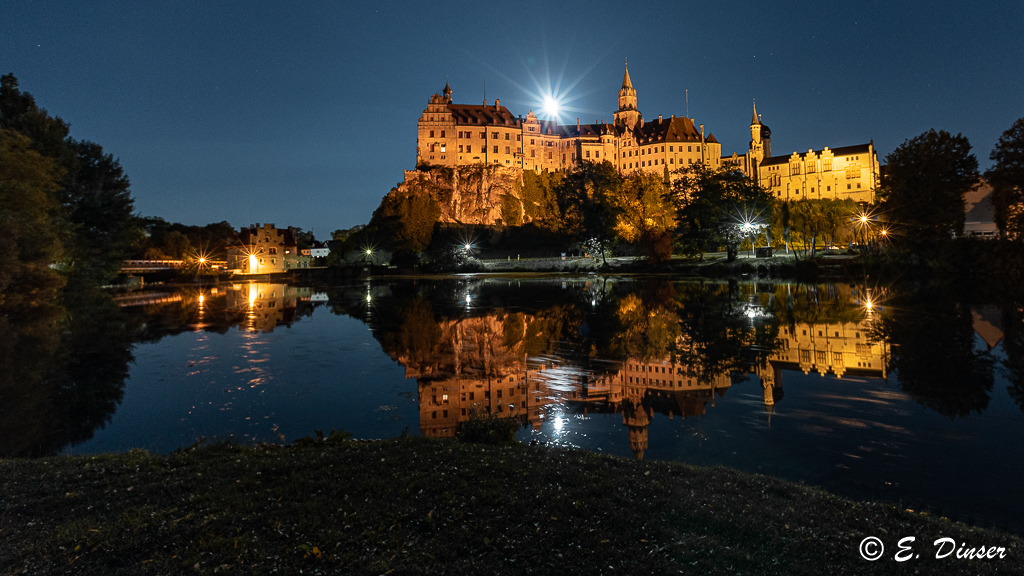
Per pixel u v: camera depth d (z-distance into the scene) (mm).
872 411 13094
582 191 154750
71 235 49156
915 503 8023
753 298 41469
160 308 44656
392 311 40406
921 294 40312
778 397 14547
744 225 83125
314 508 6461
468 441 10039
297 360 21750
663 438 11328
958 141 49188
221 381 18078
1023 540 6117
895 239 54031
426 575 5078
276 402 15297
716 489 7238
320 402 15234
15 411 14828
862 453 10242
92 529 6070
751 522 6121
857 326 26531
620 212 117625
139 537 5887
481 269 118312
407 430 12469
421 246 134250
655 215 105000
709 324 28766
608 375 17969
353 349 24281
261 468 7965
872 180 160875
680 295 46156
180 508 6629
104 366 20953
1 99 52781
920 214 50625
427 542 5676
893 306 33812
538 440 11344
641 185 140000
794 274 62969
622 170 175375
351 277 107688
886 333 24375
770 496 7066
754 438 11227
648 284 62406
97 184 58281
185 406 15031
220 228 170625
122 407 15031
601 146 171750
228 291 67625
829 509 6660
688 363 19469
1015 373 16625
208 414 14227
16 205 39062
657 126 176625
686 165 168125
